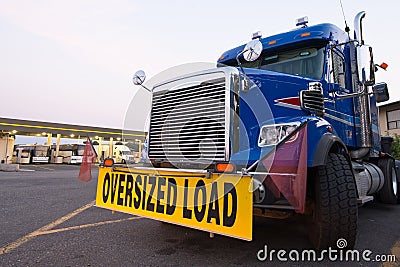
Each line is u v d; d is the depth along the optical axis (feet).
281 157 6.91
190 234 10.06
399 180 17.44
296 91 9.72
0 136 79.66
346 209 7.63
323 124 8.23
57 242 8.96
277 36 12.78
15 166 52.70
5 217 12.57
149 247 8.60
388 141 19.60
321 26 11.93
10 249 8.26
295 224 11.90
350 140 12.31
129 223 11.64
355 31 11.16
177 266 7.15
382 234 10.67
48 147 92.99
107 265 7.11
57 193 20.90
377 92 15.66
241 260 7.70
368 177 13.04
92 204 16.24
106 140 98.43
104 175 9.64
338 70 11.98
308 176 8.16
